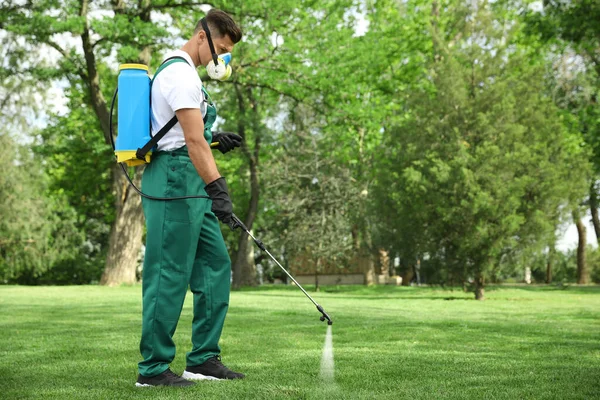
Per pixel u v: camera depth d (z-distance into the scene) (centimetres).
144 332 351
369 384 341
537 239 1664
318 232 2783
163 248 356
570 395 309
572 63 2497
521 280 4441
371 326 715
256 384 340
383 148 2755
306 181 2900
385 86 2800
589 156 1977
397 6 2817
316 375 371
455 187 1625
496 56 1758
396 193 1762
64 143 2892
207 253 373
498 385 338
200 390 323
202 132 354
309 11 2366
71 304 1163
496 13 1908
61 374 383
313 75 2355
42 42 2252
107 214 3619
